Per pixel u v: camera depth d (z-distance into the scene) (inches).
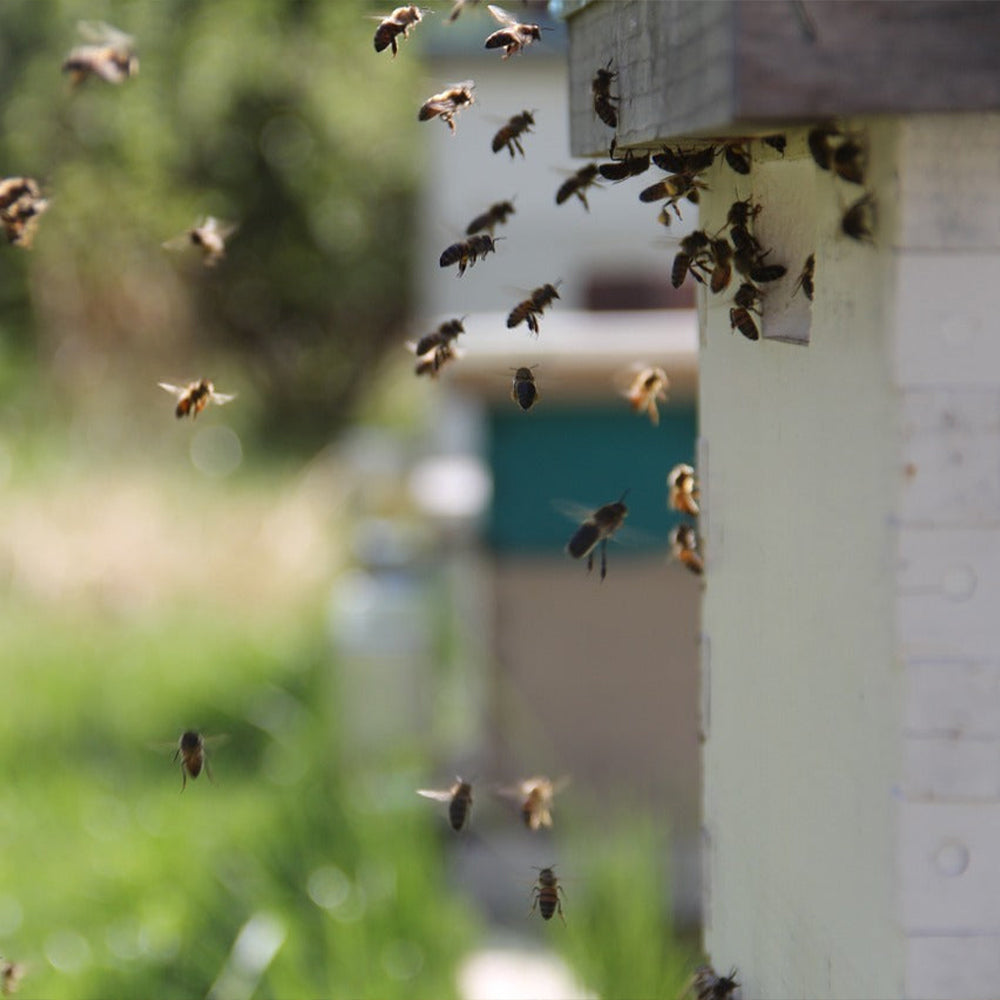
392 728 713.6
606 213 1547.7
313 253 1935.3
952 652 213.2
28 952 505.0
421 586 769.6
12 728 743.7
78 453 1218.6
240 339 1916.8
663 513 666.8
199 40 1754.4
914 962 217.2
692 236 275.0
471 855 669.9
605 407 660.7
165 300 1568.7
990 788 214.4
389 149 1867.6
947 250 207.8
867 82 190.7
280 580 978.7
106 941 510.9
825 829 244.7
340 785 639.1
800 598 252.1
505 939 597.0
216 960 497.0
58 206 1542.8
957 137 205.8
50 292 1514.5
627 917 493.7
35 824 627.2
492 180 1551.4
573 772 696.4
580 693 694.5
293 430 1925.4
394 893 536.1
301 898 546.6
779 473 260.8
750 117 191.6
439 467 1108.5
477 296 1565.0
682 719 693.9
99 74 406.0
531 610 689.6
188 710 773.3
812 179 257.8
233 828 592.4
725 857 303.1
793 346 252.1
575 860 552.7
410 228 1974.7
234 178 1866.4
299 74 1831.9
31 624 908.0
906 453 210.7
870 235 215.5
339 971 485.1
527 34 322.0
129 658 851.4
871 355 218.7
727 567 293.3
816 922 251.3
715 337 297.1
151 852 571.8
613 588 688.4
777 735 267.0
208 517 1104.2
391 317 2004.2
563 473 668.7
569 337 714.2
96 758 727.7
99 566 975.6
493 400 658.8
